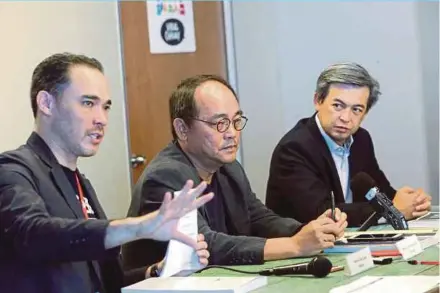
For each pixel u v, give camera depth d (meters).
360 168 3.53
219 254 2.32
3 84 3.96
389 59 5.07
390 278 1.96
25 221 1.83
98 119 2.12
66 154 2.13
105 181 4.60
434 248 2.39
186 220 2.17
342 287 1.88
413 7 4.99
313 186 3.19
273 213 2.93
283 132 5.43
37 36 4.19
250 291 1.91
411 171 5.05
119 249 1.81
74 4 4.45
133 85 4.93
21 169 1.97
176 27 5.18
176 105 2.68
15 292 1.94
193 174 2.59
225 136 2.63
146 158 4.98
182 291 1.89
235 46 5.49
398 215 2.76
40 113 2.11
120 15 4.88
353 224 2.99
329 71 3.33
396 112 5.07
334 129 3.31
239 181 2.82
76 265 2.03
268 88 5.45
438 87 4.96
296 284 1.97
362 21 5.14
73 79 2.08
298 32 5.34
